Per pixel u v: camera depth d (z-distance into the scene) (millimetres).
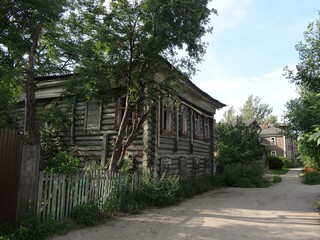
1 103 10492
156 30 9742
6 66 10180
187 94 16719
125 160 12461
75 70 11656
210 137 21281
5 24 9945
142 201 10109
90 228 6980
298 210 9859
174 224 7598
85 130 14344
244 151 25547
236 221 8055
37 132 9594
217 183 17609
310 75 11633
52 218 6688
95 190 8289
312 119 10859
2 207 6117
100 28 10164
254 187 17672
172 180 11281
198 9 9719
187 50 10219
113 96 11703
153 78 10914
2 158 6160
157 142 13062
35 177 6418
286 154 55531
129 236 6402
